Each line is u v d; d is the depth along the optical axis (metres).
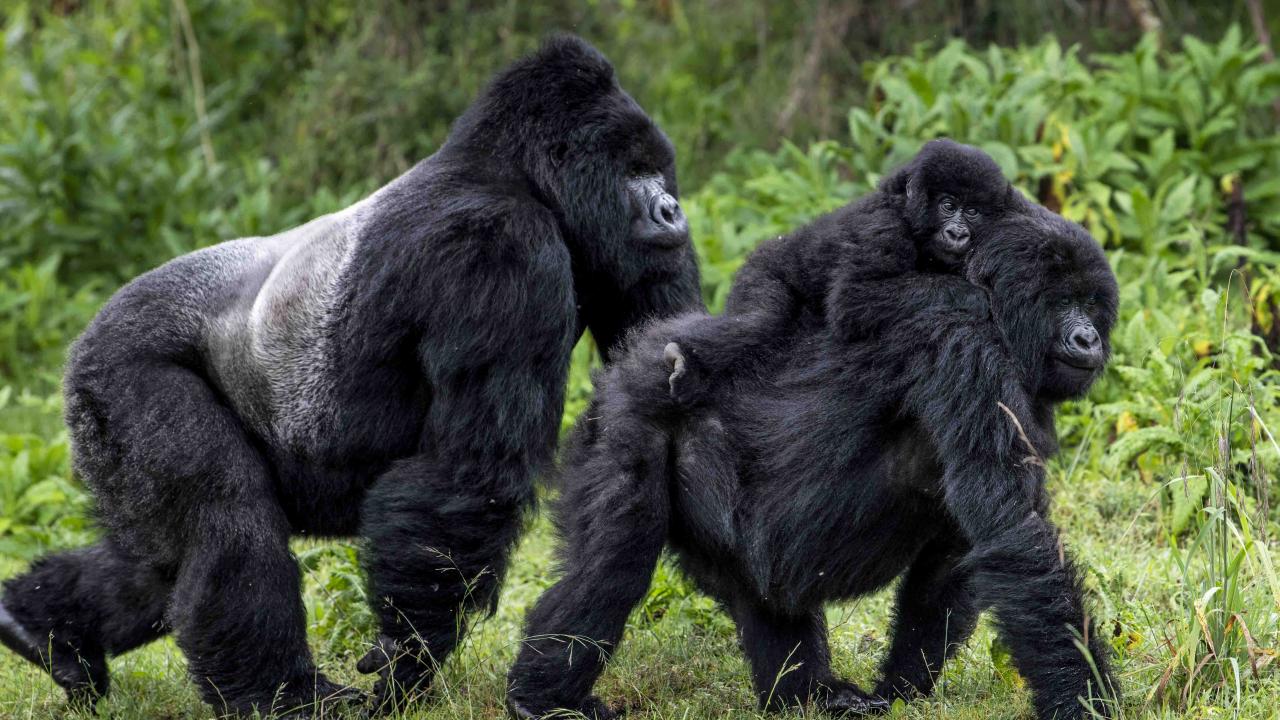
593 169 9.07
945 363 7.73
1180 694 7.79
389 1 22.72
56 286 19.66
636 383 8.30
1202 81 17.08
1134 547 10.76
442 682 8.77
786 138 20.72
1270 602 8.51
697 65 23.09
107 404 8.89
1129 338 12.71
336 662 9.95
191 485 8.62
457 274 8.48
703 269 15.32
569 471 8.44
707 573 8.58
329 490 9.05
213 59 24.34
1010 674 8.46
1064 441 12.77
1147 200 15.27
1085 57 20.94
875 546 8.20
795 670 8.47
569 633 7.95
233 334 9.09
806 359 8.27
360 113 21.95
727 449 8.21
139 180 20.56
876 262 8.16
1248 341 12.11
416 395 8.81
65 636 9.50
